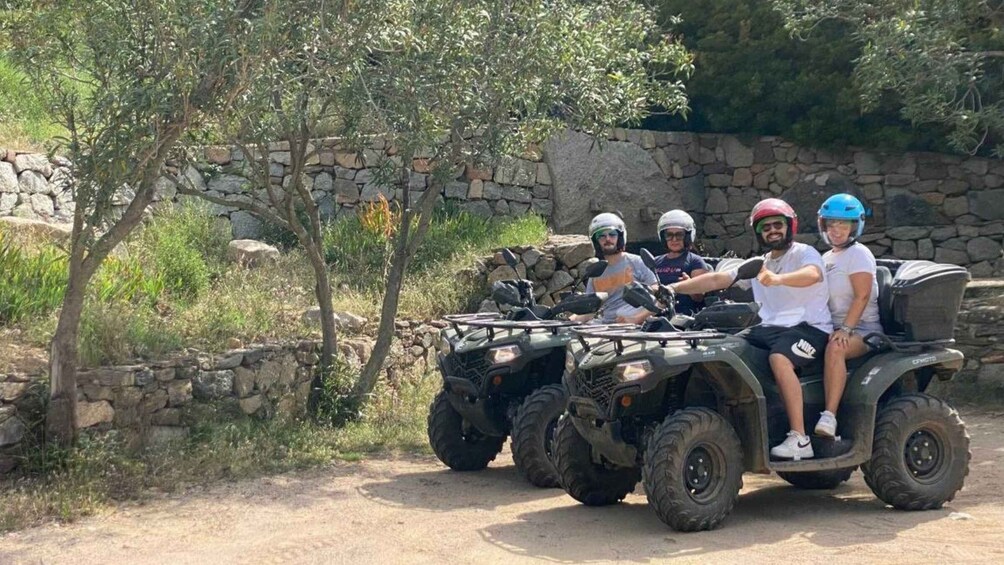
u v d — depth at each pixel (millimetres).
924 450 6961
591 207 15258
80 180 7535
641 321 7645
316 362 9953
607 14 10570
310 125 9344
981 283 12461
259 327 9984
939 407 6938
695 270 8367
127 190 12281
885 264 7617
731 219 16812
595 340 6816
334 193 13805
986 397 11484
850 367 6953
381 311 10695
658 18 16484
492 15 9430
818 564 5609
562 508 7223
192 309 10203
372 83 8516
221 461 8188
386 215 13031
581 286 13078
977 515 6793
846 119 15750
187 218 12633
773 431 6734
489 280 12695
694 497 6367
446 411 8531
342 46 8039
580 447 7090
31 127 13062
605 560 5793
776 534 6316
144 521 6832
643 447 6668
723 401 6734
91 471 7566
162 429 8422
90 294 9336
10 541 6359
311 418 9711
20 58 8070
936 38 12242
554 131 10641
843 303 6918
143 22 7719
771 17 15992
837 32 15789
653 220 15914
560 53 9789
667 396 6789
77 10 7848
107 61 7879
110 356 8453
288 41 7820
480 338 8242
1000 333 11703
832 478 7879
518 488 7961
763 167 16672
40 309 9039
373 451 9180
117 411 8125
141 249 11211
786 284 6688
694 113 17094
